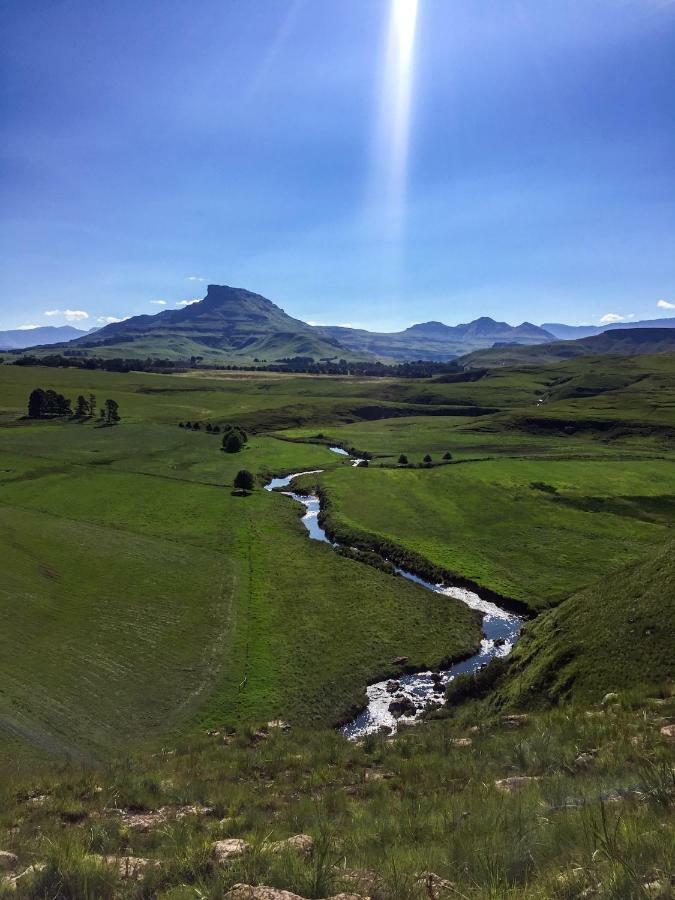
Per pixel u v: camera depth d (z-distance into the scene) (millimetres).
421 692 35094
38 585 48125
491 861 7105
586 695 23672
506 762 14875
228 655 39156
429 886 6754
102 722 30891
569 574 51906
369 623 44469
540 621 35344
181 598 47812
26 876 8453
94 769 21094
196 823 13039
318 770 17938
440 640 41719
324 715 32594
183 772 19172
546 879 6312
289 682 36094
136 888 8227
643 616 26078
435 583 53125
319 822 11242
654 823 7496
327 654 39750
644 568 30141
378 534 64438
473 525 66875
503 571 53250
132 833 12664
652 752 12641
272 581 52531
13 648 37969
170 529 66562
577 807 8945
